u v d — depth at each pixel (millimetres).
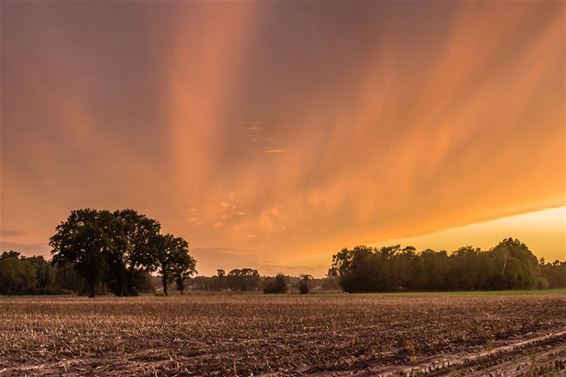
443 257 168625
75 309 61906
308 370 18766
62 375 18500
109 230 114812
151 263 122625
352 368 19062
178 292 173125
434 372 18219
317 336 29797
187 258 131000
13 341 28047
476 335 29438
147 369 19266
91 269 111750
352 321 40406
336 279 176250
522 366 19328
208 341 27766
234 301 86188
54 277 180500
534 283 164875
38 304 76938
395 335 29812
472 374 17750
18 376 18422
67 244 111062
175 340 28188
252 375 17953
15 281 161875
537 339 27781
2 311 58219
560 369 18750
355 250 170000
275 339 28438
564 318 42188
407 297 98625
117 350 24406
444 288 167000
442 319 41719
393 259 168625
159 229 124188
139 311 57000
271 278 165375
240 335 30688
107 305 72562
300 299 94188
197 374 18219
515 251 166250
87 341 28000
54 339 29047
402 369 18719
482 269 163500
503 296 98062
